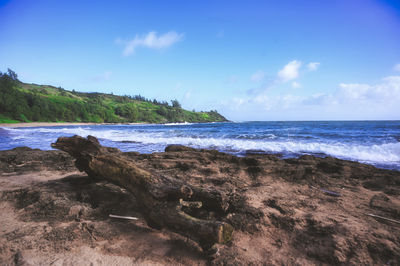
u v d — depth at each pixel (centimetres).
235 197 344
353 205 334
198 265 210
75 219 291
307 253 223
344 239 233
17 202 350
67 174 529
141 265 209
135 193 292
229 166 579
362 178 508
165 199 259
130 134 2261
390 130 2559
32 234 253
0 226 275
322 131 2445
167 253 227
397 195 394
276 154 911
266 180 477
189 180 464
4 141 1617
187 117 19350
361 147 1009
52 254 223
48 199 332
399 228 261
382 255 213
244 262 212
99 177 386
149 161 611
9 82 9888
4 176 512
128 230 267
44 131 3003
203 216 291
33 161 662
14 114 8200
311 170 511
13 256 219
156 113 17362
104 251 229
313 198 364
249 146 1141
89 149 364
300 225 269
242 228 269
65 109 10850
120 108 14738
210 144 1276
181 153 709
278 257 220
